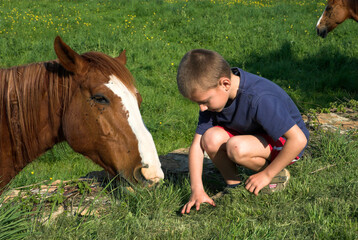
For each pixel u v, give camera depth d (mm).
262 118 1971
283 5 14508
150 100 6379
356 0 7102
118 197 2357
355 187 2219
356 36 10539
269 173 2061
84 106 1986
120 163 2012
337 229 1840
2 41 9367
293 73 8219
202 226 1981
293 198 2227
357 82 7469
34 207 2299
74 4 15258
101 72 1981
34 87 2053
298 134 1957
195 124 5547
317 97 6918
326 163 2682
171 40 10539
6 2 15023
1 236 1883
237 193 2229
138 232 1921
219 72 1877
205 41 10383
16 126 2074
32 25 11406
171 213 2170
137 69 7977
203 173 2848
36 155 2189
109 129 1979
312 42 10148
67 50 1912
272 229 1899
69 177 4000
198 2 14969
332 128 3539
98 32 10516
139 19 12500
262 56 9281
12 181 2330
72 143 2061
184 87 1909
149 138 2021
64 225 2041
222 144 2215
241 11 13391
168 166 3100
